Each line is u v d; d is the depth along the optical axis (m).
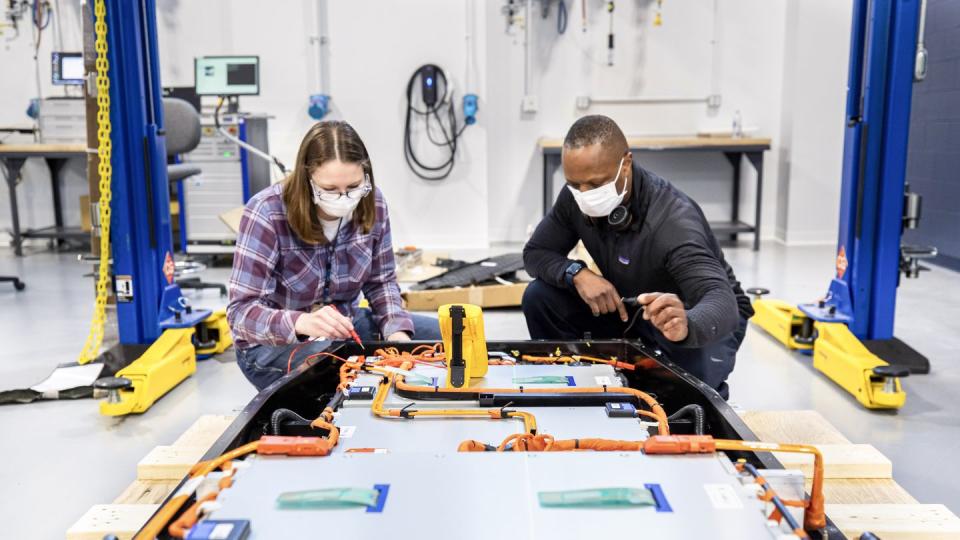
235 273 1.81
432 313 3.84
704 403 1.25
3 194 5.96
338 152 1.62
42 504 2.02
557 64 5.79
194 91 5.05
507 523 0.83
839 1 5.48
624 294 1.98
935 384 2.87
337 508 0.86
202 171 5.04
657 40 5.73
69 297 4.36
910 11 2.76
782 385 2.90
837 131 5.69
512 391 1.35
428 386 1.37
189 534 0.80
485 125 5.50
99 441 2.42
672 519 0.84
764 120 5.89
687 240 1.72
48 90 5.73
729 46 5.76
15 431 2.50
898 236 2.93
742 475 0.94
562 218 2.17
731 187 6.00
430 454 0.99
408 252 4.57
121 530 1.63
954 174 4.79
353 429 1.22
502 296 3.89
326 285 1.96
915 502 1.77
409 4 5.36
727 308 1.51
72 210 6.04
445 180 5.59
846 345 2.87
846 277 3.07
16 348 3.43
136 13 2.82
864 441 2.39
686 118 5.86
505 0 5.70
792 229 5.86
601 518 0.84
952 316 3.82
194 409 2.69
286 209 1.77
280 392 1.28
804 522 0.94
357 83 5.48
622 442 1.10
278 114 5.55
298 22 5.43
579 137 1.64
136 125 2.88
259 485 0.91
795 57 5.59
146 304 3.00
